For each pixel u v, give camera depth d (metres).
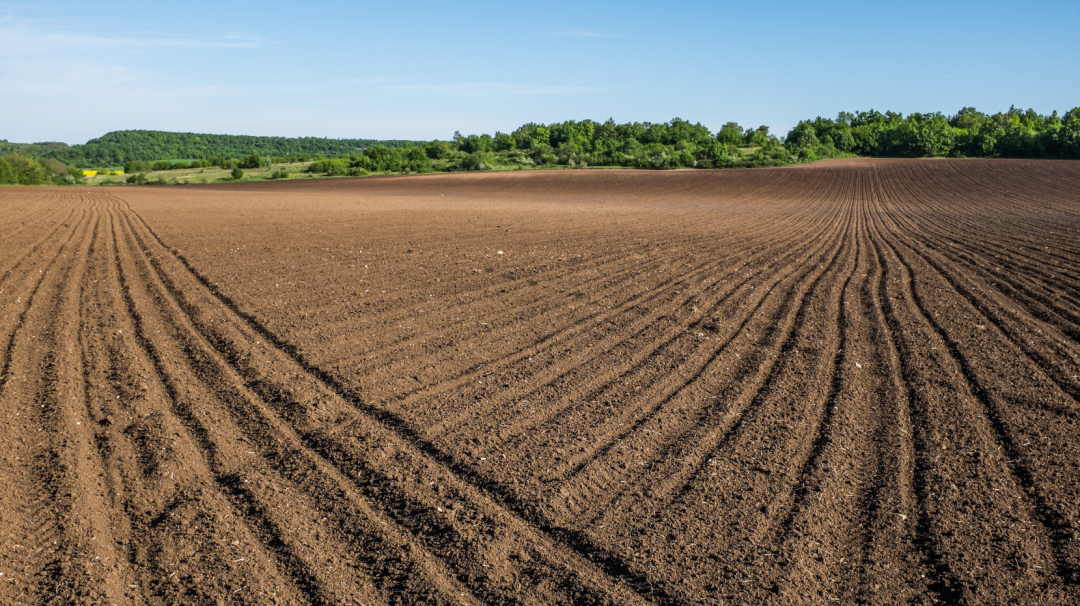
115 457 5.05
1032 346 8.44
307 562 3.88
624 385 6.89
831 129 140.00
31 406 5.96
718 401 6.46
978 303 11.01
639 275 13.42
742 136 141.50
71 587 3.60
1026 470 5.07
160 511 4.37
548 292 11.56
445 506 4.52
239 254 15.66
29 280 11.94
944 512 4.48
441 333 8.79
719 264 15.13
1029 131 107.62
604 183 68.44
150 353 7.66
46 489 4.56
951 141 115.88
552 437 5.61
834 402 6.44
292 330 8.79
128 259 14.68
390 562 3.92
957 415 6.13
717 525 4.33
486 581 3.76
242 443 5.40
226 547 4.00
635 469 5.06
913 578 3.82
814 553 4.05
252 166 127.75
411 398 6.46
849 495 4.71
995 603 3.61
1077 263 15.45
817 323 9.57
